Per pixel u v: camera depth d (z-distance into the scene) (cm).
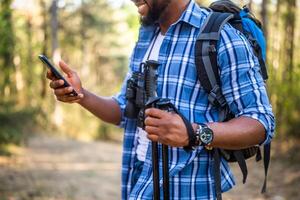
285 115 1227
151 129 185
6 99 1130
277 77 1507
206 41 213
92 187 845
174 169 218
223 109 215
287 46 1419
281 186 842
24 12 2295
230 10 227
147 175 229
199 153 221
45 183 831
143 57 239
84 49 3588
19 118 1143
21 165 988
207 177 222
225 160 225
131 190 241
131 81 232
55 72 222
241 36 216
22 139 1203
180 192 220
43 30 2567
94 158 1268
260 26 235
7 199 687
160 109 192
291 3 1455
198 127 189
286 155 1068
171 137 184
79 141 1686
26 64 2041
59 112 2105
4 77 1223
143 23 235
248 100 206
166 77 220
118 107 256
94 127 2275
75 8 3092
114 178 959
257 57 225
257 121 198
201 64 213
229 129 192
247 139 195
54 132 1936
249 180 905
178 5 223
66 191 787
